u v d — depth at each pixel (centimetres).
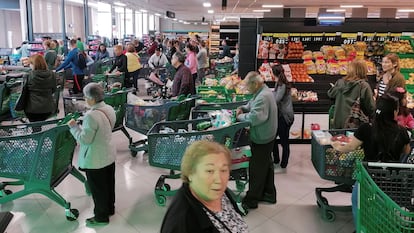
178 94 595
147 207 383
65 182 439
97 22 2170
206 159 157
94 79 845
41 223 347
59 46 1146
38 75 511
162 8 2294
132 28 2688
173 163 362
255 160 375
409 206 251
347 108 414
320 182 457
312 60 646
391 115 270
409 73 613
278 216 370
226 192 182
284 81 483
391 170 251
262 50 635
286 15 1652
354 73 414
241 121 365
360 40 641
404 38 635
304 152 575
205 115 456
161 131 404
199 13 2820
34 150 342
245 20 653
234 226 163
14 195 350
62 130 338
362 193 247
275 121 370
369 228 238
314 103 617
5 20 1569
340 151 312
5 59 973
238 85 579
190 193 158
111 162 342
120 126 560
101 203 343
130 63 965
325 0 1292
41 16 1684
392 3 1421
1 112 608
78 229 338
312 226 351
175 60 591
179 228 147
